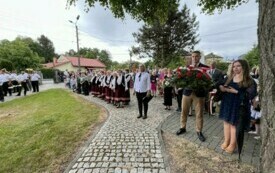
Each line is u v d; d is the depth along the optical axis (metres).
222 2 6.90
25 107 10.80
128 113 7.96
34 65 41.00
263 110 2.06
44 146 4.79
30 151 4.59
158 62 29.75
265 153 2.04
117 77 9.26
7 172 3.81
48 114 8.23
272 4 1.90
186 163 3.83
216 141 4.83
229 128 4.20
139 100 7.05
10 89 16.05
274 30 1.89
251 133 5.27
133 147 4.55
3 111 10.17
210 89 4.57
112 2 5.79
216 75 6.30
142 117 7.20
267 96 1.99
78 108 9.14
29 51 41.28
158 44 29.52
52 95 14.78
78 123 6.54
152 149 4.43
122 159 4.02
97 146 4.63
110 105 9.90
